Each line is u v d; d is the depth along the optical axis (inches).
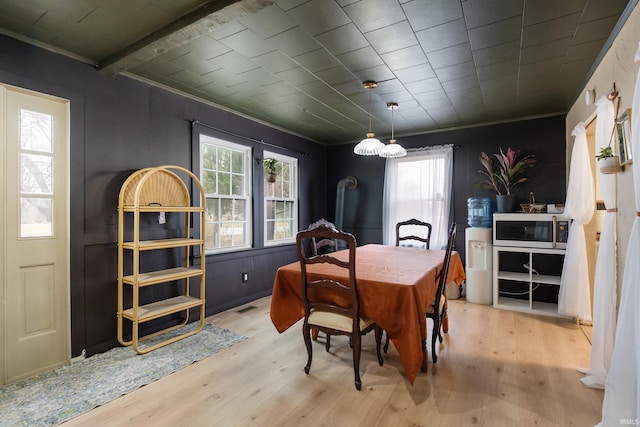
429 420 67.5
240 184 155.5
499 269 160.6
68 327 92.4
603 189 85.0
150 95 113.7
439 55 94.0
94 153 98.0
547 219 134.6
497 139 161.5
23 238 84.9
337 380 84.0
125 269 105.6
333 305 84.6
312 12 73.5
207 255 135.6
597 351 83.4
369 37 84.3
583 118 116.3
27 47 84.4
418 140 183.5
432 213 174.7
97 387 80.4
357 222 204.1
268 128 168.7
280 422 67.3
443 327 113.3
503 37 83.9
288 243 183.5
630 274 61.3
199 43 88.0
